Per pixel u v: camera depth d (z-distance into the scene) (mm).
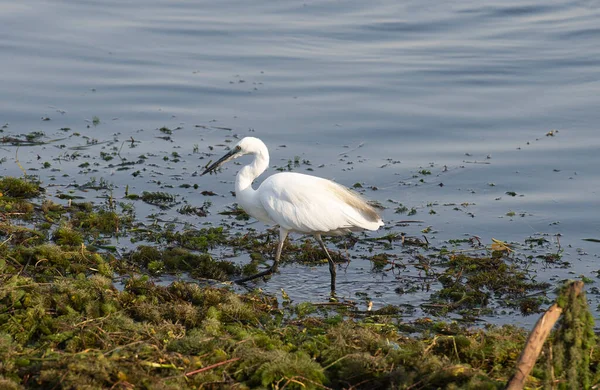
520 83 21672
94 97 20547
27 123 18766
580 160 17141
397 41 25469
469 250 13469
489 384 7238
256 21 27281
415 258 13133
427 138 18484
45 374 7086
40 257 10797
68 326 8484
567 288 6637
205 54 23969
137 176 16172
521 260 13070
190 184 16016
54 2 28469
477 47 24812
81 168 16422
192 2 29281
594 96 20594
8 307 8914
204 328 8766
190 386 7289
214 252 13047
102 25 26234
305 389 7406
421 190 15938
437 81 21906
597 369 7980
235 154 12844
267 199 11984
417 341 8711
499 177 16484
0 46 23719
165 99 20625
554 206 15234
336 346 8336
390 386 7562
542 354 8117
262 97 20781
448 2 29469
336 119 19469
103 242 12727
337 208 11797
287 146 18016
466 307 11383
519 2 29281
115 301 9359
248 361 7691
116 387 7051
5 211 13398
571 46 24719
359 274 12523
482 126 19016
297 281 12180
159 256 12250
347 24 27062
